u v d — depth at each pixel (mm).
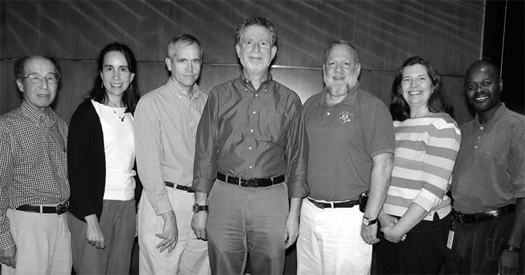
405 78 2467
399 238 2340
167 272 2533
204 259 2674
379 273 2678
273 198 2293
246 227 2309
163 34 3654
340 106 2426
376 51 3719
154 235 2508
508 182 2402
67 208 2424
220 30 3656
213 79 3672
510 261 2355
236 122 2283
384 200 2324
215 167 2359
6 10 3652
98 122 2428
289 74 3691
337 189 2391
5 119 2246
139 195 2695
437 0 3742
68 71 3664
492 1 3684
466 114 3785
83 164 2391
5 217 2219
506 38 3582
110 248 2521
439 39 3752
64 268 2426
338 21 3691
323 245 2441
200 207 2318
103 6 3645
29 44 3654
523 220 2307
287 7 3670
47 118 2389
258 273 2354
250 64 2275
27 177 2268
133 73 2580
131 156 2533
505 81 3568
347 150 2377
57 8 3646
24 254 2258
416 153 2383
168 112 2516
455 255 2570
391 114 2631
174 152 2523
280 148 2328
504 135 2379
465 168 2502
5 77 3666
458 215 2539
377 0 3707
